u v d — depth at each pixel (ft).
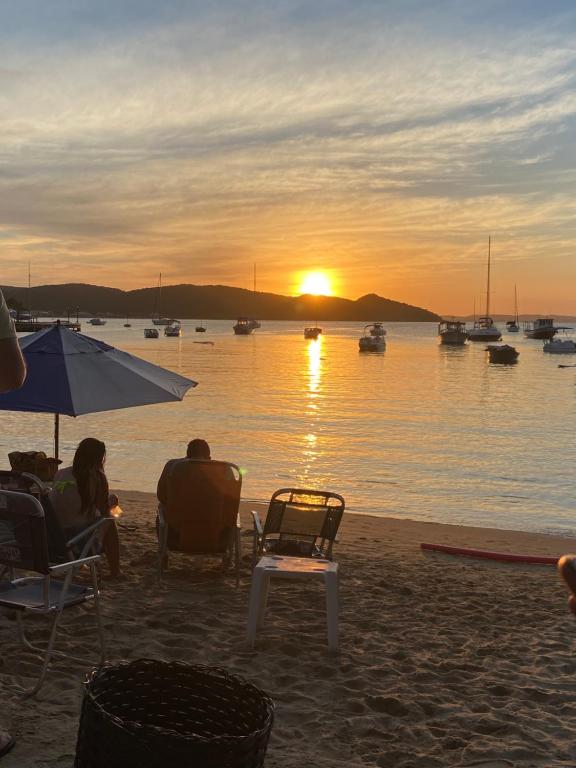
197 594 21.88
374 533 37.27
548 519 48.91
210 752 8.11
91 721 8.51
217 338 578.25
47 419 92.79
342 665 16.83
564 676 17.02
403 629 19.90
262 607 19.16
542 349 418.51
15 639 17.15
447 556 31.73
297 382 180.14
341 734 13.53
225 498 22.33
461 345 448.24
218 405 120.57
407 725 14.05
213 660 16.81
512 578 27.43
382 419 107.65
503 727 14.12
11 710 13.35
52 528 16.03
